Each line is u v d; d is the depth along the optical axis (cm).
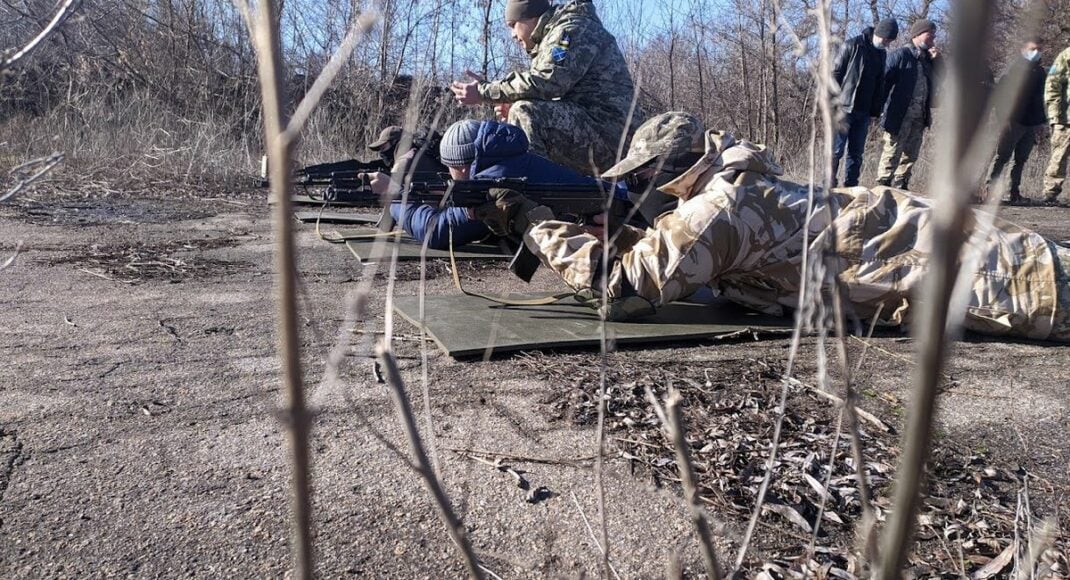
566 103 619
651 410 251
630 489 204
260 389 270
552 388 270
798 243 335
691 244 329
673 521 190
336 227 621
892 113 905
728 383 276
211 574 168
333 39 703
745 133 1045
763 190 335
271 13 48
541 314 362
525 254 361
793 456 217
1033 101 914
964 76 37
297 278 53
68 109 946
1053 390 278
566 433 236
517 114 609
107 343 318
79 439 229
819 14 64
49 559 171
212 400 260
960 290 46
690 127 342
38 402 255
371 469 213
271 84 48
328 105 974
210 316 362
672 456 220
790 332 340
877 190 342
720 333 334
